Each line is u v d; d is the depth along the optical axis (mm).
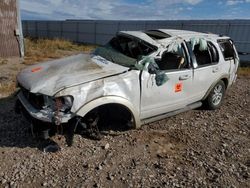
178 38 4703
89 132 3943
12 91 6105
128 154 3789
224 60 5680
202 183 3236
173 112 4852
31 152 3643
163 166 3545
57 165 3398
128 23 25375
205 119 5363
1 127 4297
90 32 28844
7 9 11305
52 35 32938
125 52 4629
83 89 3488
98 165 3459
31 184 3002
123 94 3812
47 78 3609
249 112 6016
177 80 4551
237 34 18578
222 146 4238
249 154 4039
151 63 4129
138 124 4211
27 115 3680
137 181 3195
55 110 3363
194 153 3961
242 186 3232
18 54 12156
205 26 20500
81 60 4352
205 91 5430
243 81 9648
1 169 3230
